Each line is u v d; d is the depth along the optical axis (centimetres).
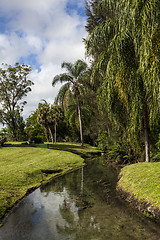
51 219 543
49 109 3700
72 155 2180
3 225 516
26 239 432
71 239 422
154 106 716
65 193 823
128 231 441
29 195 812
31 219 549
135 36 702
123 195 703
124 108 948
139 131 981
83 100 3272
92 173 1290
